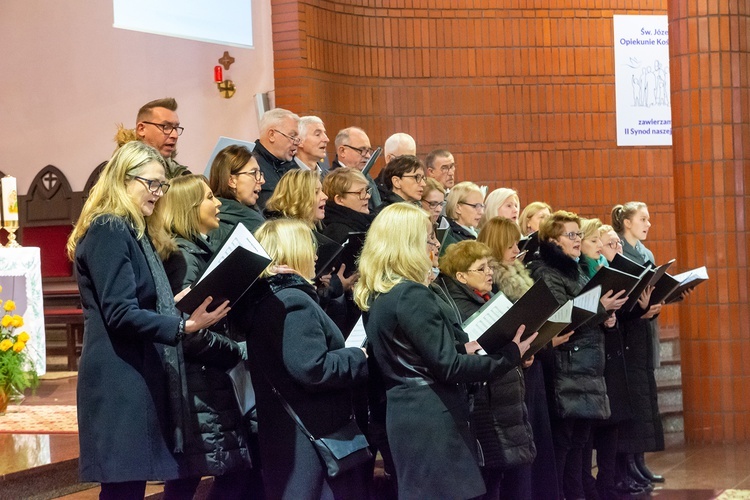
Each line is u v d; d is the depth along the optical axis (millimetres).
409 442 4070
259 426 4117
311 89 9547
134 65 10164
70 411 6762
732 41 8578
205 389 4137
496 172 10641
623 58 10812
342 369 3996
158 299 3859
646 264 6559
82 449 3744
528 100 10711
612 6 10805
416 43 10430
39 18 10531
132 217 3844
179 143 9891
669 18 8789
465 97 10570
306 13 9547
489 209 6969
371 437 4547
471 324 4637
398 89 10367
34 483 4992
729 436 8570
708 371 8602
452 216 6484
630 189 10875
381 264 4188
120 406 3711
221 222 4977
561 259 5867
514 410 4855
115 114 10281
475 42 10594
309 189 5062
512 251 5465
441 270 5090
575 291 5816
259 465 4602
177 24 9070
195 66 9883
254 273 3746
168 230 4375
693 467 7641
